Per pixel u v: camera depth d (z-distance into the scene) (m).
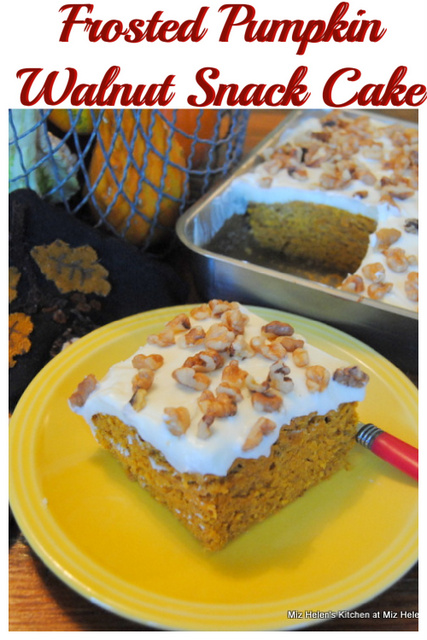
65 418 0.38
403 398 0.39
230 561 0.32
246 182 0.53
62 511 0.34
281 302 0.45
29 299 0.43
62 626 0.31
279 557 0.32
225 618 0.29
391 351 0.44
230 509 0.33
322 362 0.36
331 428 0.35
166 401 0.33
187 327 0.37
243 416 0.32
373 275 0.45
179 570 0.32
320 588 0.31
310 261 0.56
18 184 0.45
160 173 0.47
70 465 0.36
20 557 0.34
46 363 0.42
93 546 0.32
